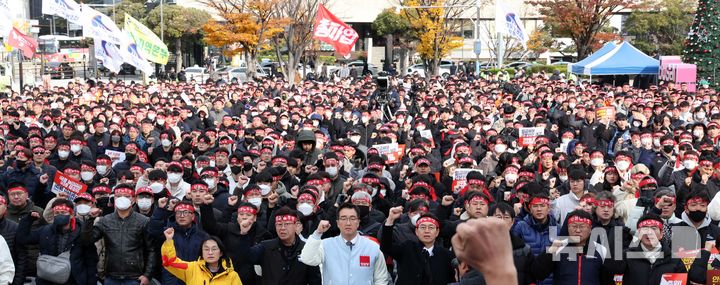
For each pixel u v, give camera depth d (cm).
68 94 2631
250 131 1553
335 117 1925
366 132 1800
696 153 1089
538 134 1508
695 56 3027
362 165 1402
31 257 881
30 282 930
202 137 1431
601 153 1146
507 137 1527
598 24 4794
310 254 698
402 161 1312
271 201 926
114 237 839
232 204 900
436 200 990
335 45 2909
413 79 3447
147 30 2884
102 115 1644
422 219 730
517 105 1997
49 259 837
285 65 4159
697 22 3028
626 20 6275
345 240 708
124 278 842
